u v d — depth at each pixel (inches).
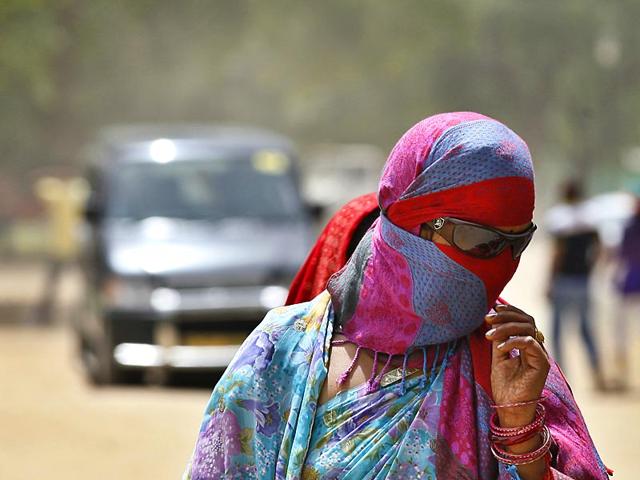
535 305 2209.6
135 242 1161.4
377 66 5772.6
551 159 6299.2
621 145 6023.6
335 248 306.8
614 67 6003.9
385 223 250.5
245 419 258.5
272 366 260.2
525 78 6097.4
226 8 4510.3
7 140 4466.0
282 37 5447.8
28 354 1496.1
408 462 239.5
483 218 240.8
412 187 244.8
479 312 247.1
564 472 242.5
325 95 6190.9
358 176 3816.4
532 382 238.5
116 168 1266.0
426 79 6117.1
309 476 246.7
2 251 3366.1
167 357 1100.5
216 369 1120.8
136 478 813.9
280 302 1123.9
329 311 262.4
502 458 238.2
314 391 251.9
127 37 4306.1
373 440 243.9
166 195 1236.5
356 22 5575.8
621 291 1427.2
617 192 5999.0
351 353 255.8
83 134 4598.9
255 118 5585.6
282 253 1157.7
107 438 933.2
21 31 3390.7
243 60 5383.9
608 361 1594.5
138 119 4658.0
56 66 4190.5
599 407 1181.7
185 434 956.0
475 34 6023.6
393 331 250.2
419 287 246.1
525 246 246.5
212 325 1114.7
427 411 242.2
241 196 1245.7
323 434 249.3
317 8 5502.0
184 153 1291.8
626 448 941.2
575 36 6053.2
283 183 1277.1
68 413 1035.9
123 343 1112.8
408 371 248.8
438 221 243.6
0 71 3528.5
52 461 858.1
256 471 257.1
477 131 243.4
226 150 1300.4
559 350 1346.0
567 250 1327.5
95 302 1184.2
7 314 2025.1
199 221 1206.9
